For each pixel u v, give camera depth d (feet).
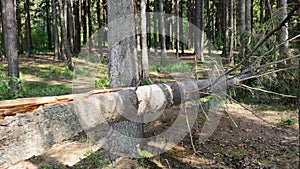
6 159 6.76
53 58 63.62
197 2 46.52
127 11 12.27
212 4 75.00
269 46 19.47
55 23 60.44
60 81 37.40
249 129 18.13
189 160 14.02
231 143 16.07
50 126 7.64
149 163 13.25
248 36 21.16
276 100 22.52
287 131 17.74
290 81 19.74
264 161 13.83
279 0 23.38
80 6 71.56
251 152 14.92
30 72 44.65
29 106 7.77
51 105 8.17
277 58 19.06
